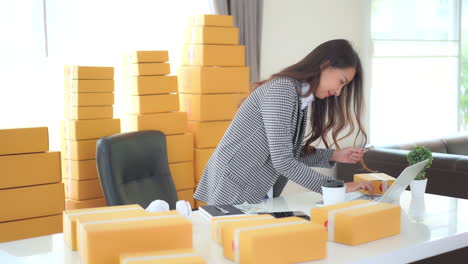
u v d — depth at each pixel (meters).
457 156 3.91
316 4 5.21
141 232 1.42
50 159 2.98
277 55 4.96
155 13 4.25
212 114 3.88
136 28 4.16
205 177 2.45
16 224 2.88
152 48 4.25
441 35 6.21
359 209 1.68
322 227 1.48
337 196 2.01
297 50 5.10
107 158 2.64
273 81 2.21
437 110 6.27
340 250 1.55
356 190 2.27
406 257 1.58
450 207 2.09
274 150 2.15
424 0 6.02
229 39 3.92
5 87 3.61
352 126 2.39
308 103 2.26
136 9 4.16
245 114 2.29
